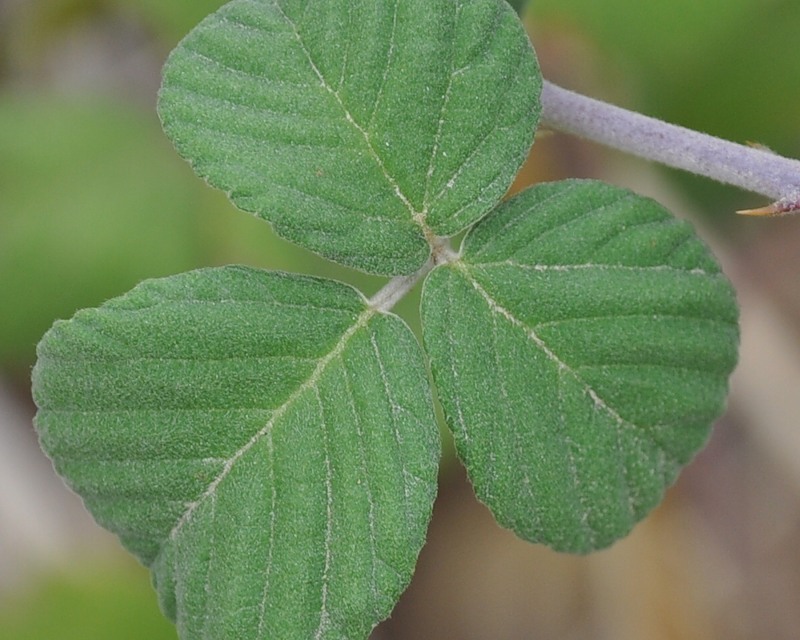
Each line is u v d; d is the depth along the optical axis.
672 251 0.30
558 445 0.30
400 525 0.29
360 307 0.29
